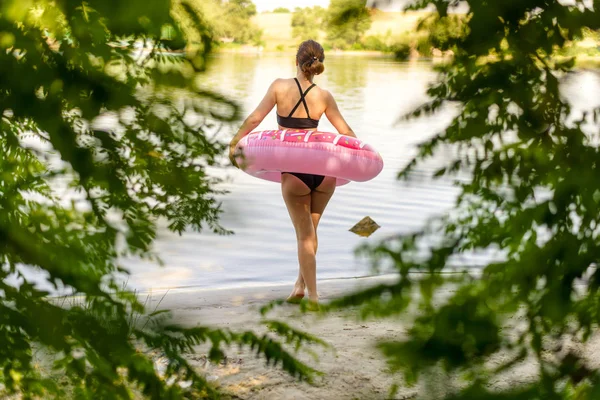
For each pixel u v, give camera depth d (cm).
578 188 103
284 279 565
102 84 91
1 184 118
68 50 91
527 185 109
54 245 114
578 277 102
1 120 112
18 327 119
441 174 113
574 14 99
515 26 99
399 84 2452
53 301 125
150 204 109
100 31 86
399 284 97
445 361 91
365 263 99
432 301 96
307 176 474
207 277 551
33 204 119
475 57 101
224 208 103
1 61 91
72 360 123
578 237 103
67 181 121
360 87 2319
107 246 115
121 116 95
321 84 2406
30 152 121
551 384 100
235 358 342
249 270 579
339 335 377
